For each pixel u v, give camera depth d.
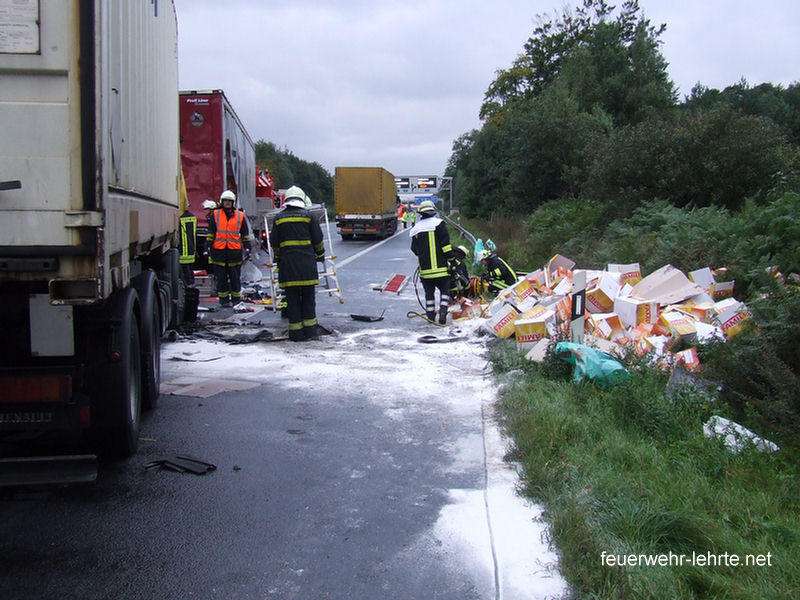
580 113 30.95
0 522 4.22
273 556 3.85
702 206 16.52
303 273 9.62
